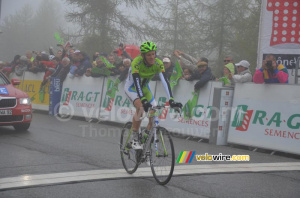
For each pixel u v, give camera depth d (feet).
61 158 42.24
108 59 78.07
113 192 30.07
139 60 34.88
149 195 29.53
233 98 55.47
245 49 138.41
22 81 98.43
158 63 35.55
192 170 37.91
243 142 53.06
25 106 60.39
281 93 49.57
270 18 65.62
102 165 39.52
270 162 43.73
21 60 98.07
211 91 57.57
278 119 49.52
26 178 33.45
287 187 32.68
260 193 30.68
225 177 35.50
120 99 71.61
